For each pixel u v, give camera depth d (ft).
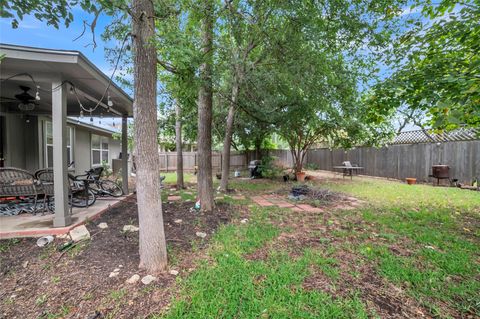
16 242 10.10
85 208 15.43
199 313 5.91
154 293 6.73
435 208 16.55
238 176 37.52
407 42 13.05
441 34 11.28
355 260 8.67
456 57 11.44
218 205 17.22
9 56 9.79
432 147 29.09
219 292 6.73
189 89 12.55
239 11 12.28
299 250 9.54
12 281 7.39
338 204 18.19
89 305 6.27
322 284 7.14
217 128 34.06
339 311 5.93
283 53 13.70
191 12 10.18
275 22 12.86
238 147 47.75
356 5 12.66
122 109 20.06
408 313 5.94
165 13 8.42
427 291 6.82
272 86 18.24
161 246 8.04
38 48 9.91
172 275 7.65
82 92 14.44
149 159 7.84
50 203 15.19
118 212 14.93
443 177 26.99
